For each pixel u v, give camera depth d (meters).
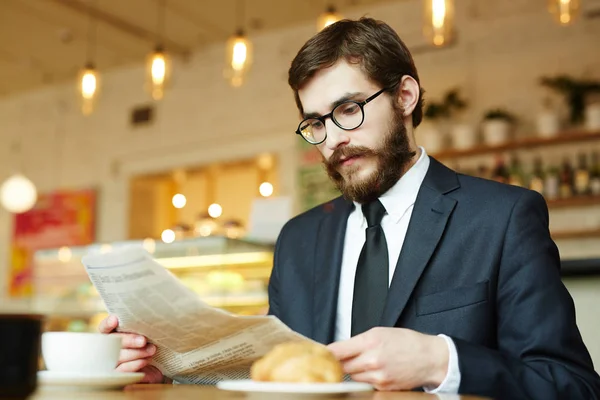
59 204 7.20
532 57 4.93
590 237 4.55
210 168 6.57
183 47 6.45
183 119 6.58
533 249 1.26
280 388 0.81
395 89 1.41
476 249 1.29
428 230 1.34
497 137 4.80
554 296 1.21
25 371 0.79
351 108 1.37
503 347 1.21
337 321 1.43
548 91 4.83
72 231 7.06
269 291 1.62
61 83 7.38
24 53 6.52
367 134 1.37
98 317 3.78
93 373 0.99
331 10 3.68
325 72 1.38
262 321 0.97
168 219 6.94
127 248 0.97
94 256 1.00
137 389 0.99
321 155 1.45
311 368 0.87
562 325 1.17
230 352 1.10
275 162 6.25
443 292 1.28
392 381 0.94
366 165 1.39
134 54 6.59
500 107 4.99
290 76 1.42
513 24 5.04
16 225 7.46
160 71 4.25
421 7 5.38
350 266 1.47
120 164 6.96
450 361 0.97
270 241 3.24
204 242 3.27
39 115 7.56
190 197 6.84
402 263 1.32
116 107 7.04
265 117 6.09
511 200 1.33
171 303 1.01
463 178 1.43
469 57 5.16
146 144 6.78
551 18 4.90
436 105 5.03
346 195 1.43
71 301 3.87
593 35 4.73
